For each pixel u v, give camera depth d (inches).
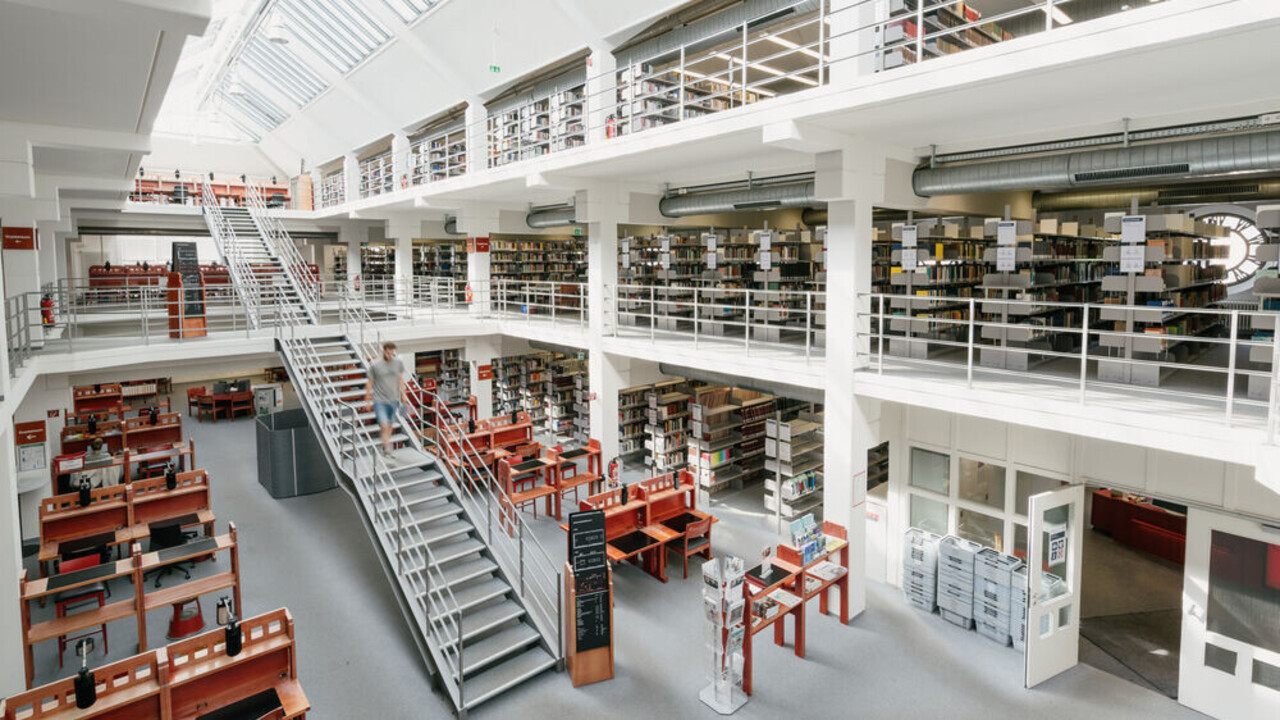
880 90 225.3
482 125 617.0
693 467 429.7
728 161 355.6
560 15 464.4
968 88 210.7
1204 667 235.6
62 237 750.5
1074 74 196.2
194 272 553.9
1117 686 252.8
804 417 448.1
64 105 249.9
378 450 351.9
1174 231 359.9
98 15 138.9
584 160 360.8
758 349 366.9
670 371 442.9
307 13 636.7
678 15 436.8
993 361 303.6
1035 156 272.4
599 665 254.8
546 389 582.6
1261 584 222.8
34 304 415.5
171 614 301.6
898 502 329.7
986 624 284.0
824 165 280.4
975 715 235.8
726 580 237.1
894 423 324.8
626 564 351.6
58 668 260.1
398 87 669.3
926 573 304.8
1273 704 220.7
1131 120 257.1
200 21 145.4
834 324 291.4
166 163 1007.0
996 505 300.2
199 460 518.0
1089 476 266.1
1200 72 193.6
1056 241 378.3
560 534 385.7
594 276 434.0
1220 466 232.1
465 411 581.3
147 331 396.8
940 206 343.3
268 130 975.6
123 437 453.7
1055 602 254.7
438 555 295.1
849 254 284.2
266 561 349.7
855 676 258.1
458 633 238.7
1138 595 323.9
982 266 380.2
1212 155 225.3
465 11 520.7
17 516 240.1
